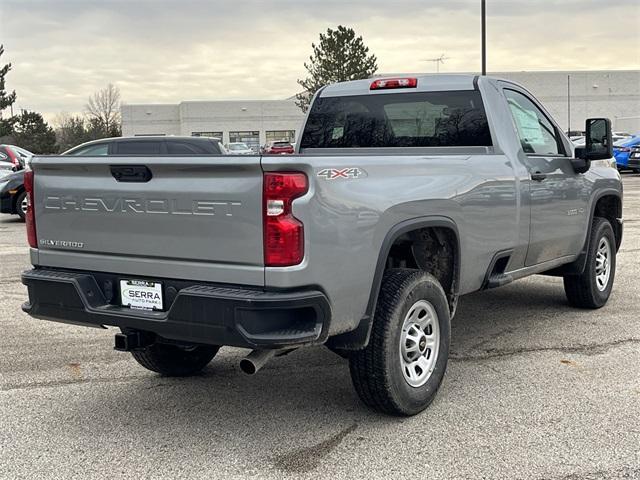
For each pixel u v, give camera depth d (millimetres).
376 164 3883
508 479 3406
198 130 68188
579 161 5949
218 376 5098
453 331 6121
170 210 3637
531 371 5012
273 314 3400
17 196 15258
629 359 5242
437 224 4277
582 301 6672
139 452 3816
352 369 4004
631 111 66312
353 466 3586
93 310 3887
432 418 4180
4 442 3975
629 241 11031
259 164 3361
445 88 5426
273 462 3656
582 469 3492
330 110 6043
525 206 5227
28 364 5426
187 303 3527
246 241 3439
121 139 12961
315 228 3449
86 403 4574
